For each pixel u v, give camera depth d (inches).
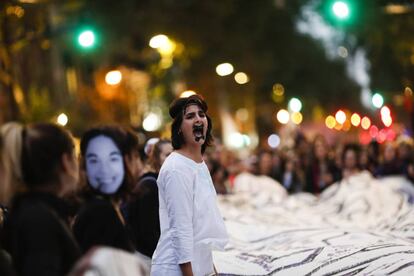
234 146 2144.4
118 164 263.4
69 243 215.8
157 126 1878.7
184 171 299.7
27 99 1272.1
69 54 1637.6
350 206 644.7
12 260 218.1
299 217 639.1
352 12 834.8
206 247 304.2
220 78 2154.3
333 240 429.7
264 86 2652.6
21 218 212.2
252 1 1984.5
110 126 265.4
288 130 1284.4
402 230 473.1
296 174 913.5
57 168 220.5
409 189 812.0
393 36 1296.8
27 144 218.4
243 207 684.7
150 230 326.3
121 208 326.3
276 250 429.4
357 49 1924.2
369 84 1915.6
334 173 892.6
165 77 1955.0
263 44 2188.7
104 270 197.9
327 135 2365.9
